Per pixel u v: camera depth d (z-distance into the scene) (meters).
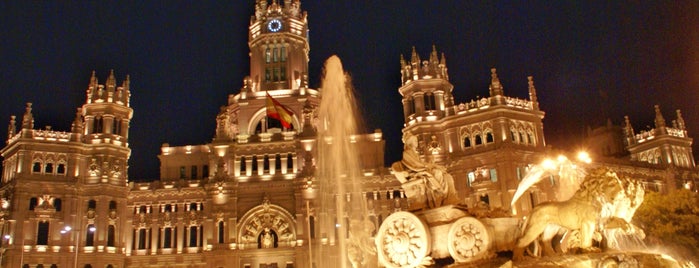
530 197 83.69
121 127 98.81
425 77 96.31
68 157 93.75
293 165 96.31
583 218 22.36
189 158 102.88
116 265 91.69
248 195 95.06
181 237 95.06
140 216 96.25
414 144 26.25
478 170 86.44
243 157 97.50
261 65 110.31
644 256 21.06
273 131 102.56
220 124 98.94
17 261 86.00
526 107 91.44
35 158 92.44
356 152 97.94
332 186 93.12
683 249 69.50
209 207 94.75
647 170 100.38
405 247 24.06
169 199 97.00
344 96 48.56
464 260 23.16
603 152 119.12
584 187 23.05
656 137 107.81
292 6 115.62
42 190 90.81
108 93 98.69
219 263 91.50
